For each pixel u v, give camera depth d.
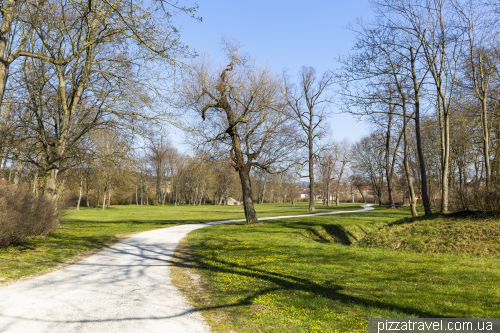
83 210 51.09
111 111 17.03
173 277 9.02
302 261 11.07
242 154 23.69
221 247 14.38
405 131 24.95
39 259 10.56
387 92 20.81
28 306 5.98
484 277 8.28
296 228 21.61
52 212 14.66
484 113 20.70
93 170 22.27
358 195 102.25
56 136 19.69
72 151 20.12
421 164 20.84
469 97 23.81
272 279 8.72
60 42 15.61
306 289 7.71
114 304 6.32
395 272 9.16
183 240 16.89
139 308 6.14
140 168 28.59
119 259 11.51
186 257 12.30
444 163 20.47
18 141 17.97
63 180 30.52
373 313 5.90
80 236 16.78
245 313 6.07
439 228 16.17
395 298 6.73
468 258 11.30
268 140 23.25
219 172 24.77
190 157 22.78
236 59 22.16
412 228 17.34
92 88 17.73
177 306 6.39
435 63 20.28
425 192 20.73
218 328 5.29
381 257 11.57
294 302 6.67
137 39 10.77
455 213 18.36
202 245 15.10
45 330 4.87
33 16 12.62
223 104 22.47
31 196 13.43
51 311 5.76
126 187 68.44
